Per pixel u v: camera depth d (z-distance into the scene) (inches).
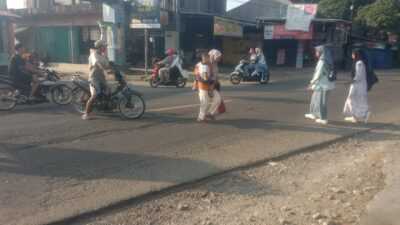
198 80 418.6
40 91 511.5
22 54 505.7
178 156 299.3
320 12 1772.9
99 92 427.8
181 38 1380.4
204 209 214.4
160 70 764.6
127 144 329.7
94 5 1307.8
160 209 213.9
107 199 221.0
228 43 1521.9
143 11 1002.7
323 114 422.6
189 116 448.1
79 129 380.5
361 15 1705.2
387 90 740.0
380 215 199.9
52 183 243.3
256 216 205.8
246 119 435.5
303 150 324.8
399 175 258.5
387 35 1796.3
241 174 267.6
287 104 542.6
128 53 1238.3
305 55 1472.7
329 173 272.8
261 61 848.3
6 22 986.7
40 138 346.0
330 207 216.5
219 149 319.0
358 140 361.1
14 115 454.6
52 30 1419.8
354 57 429.7
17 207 210.2
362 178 261.1
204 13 1370.6
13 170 265.3
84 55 1369.3
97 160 287.6
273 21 1450.5
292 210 212.8
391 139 364.2
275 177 263.7
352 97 428.5
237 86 788.6
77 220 200.2
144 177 255.1
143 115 451.5
